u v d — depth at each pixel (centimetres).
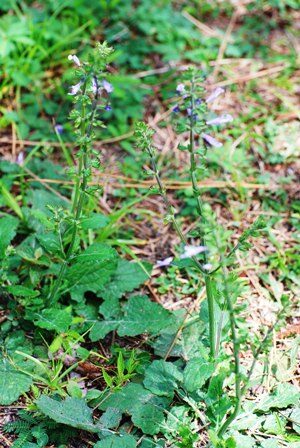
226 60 146
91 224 96
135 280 108
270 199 122
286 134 131
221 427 88
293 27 155
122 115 133
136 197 123
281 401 94
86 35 143
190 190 122
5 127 131
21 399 96
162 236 118
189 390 89
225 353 98
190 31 149
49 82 138
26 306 102
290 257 114
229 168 124
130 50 145
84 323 103
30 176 123
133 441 89
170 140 131
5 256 103
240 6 158
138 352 101
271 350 101
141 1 155
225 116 86
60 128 125
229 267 111
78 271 104
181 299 109
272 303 108
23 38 133
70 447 92
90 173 91
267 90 140
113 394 94
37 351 100
